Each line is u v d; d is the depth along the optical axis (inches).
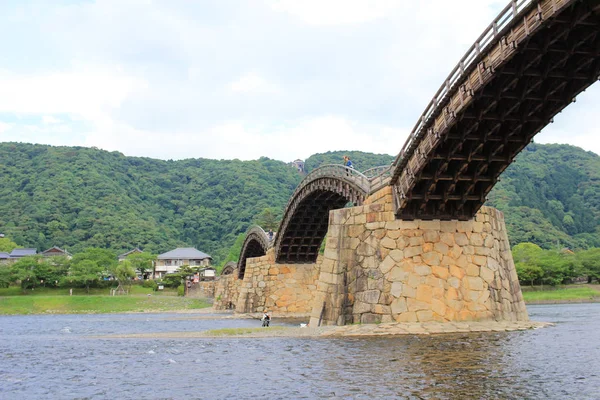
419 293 1535.4
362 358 1061.8
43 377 999.0
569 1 922.7
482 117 1283.2
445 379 840.9
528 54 1104.8
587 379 832.9
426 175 1465.3
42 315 4050.2
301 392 791.1
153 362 1150.3
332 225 1708.9
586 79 1182.9
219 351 1284.4
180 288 5940.0
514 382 813.9
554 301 4382.4
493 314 1573.6
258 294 2999.5
